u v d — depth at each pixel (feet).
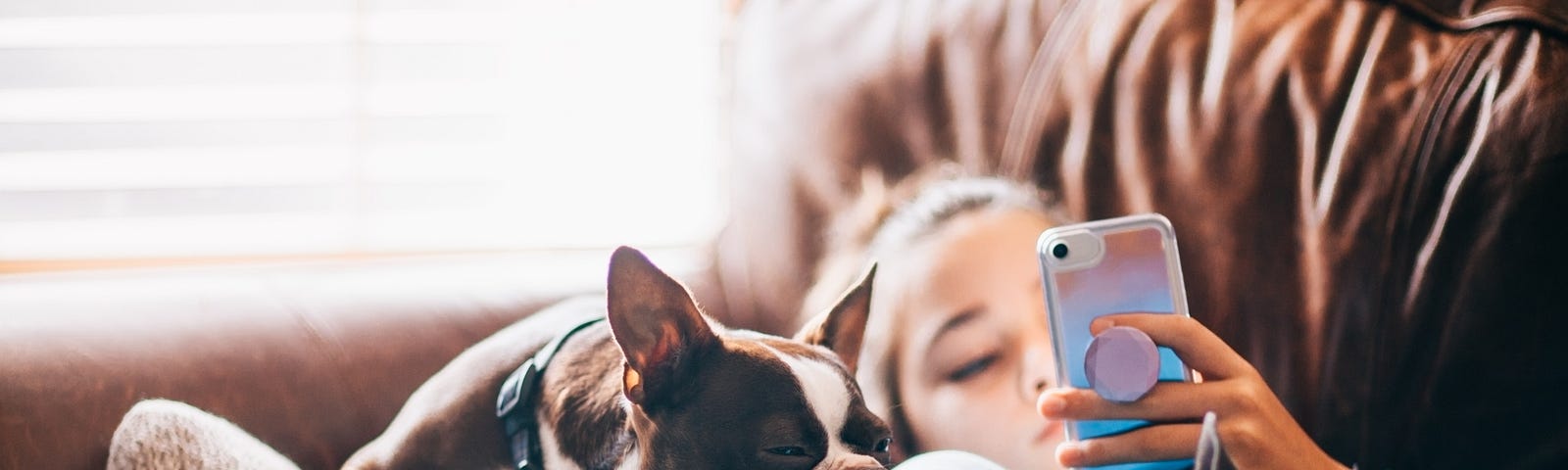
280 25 6.27
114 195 6.22
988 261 3.85
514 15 6.34
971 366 3.83
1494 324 2.96
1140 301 2.94
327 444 4.19
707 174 6.13
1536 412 2.92
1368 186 3.12
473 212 6.37
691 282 4.96
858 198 4.39
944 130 4.16
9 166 6.15
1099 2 3.83
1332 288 3.15
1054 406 2.88
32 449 3.83
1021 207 3.84
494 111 6.36
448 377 4.21
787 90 4.81
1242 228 3.34
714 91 6.07
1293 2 3.46
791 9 4.96
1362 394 3.11
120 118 6.20
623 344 3.42
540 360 3.92
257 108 6.28
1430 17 3.20
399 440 4.04
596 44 6.35
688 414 3.46
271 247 6.27
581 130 6.39
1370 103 3.16
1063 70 3.83
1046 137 3.83
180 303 4.32
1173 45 3.60
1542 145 2.90
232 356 4.19
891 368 4.08
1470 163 2.99
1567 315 2.89
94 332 4.09
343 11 6.29
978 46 4.11
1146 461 2.86
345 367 4.30
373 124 6.32
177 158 6.25
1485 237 2.97
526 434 3.83
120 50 6.19
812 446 3.41
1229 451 2.77
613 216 6.33
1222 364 2.85
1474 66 3.05
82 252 6.14
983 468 3.28
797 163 4.67
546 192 6.41
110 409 3.95
